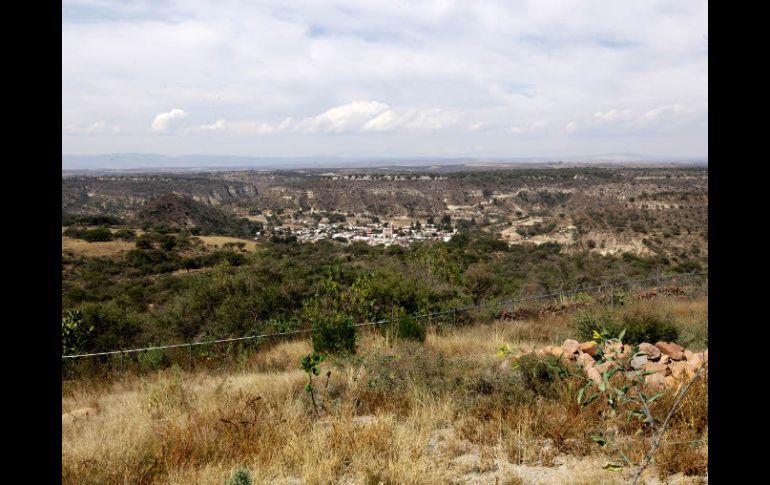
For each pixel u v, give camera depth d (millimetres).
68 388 9891
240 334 14797
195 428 5641
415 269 18438
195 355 12133
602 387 3430
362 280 15086
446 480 4285
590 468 4125
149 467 4750
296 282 17328
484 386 6281
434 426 5547
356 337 10344
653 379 5578
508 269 27156
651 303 14242
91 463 4910
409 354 8211
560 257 29047
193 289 17000
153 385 8273
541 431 4918
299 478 4617
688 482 3771
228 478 4469
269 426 5559
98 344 13797
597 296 15859
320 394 6793
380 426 5320
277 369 9891
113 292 26828
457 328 13242
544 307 14672
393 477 4293
